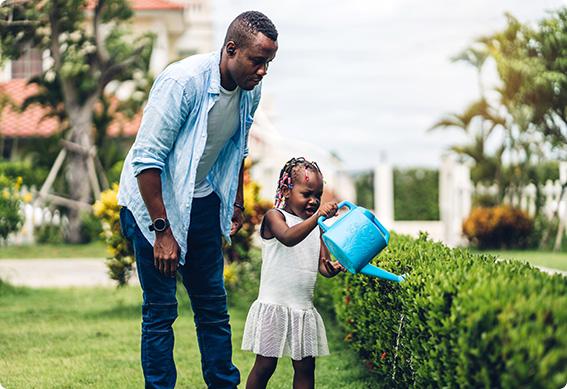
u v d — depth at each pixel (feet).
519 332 7.79
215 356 12.48
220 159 12.47
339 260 11.87
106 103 50.88
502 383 7.96
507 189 54.54
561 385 7.41
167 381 11.78
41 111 62.23
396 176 73.82
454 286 9.54
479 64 55.72
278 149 63.21
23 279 33.86
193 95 11.41
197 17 77.15
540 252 44.91
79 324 21.75
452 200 52.60
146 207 11.43
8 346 18.58
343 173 75.31
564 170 47.06
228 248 25.09
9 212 28.76
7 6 32.89
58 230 51.39
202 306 12.53
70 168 50.57
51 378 15.43
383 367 13.52
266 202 25.32
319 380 15.15
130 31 48.39
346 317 17.03
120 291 29.01
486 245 48.24
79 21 41.70
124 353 17.81
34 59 61.67
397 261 12.84
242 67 11.25
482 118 56.39
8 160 58.49
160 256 11.28
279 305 12.35
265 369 12.46
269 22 11.31
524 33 44.83
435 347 9.95
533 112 45.44
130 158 12.16
